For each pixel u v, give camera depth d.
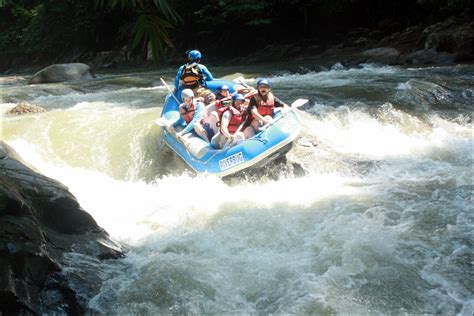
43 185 4.66
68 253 4.36
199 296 4.03
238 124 6.71
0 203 3.92
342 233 4.79
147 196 6.48
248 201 5.89
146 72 18.84
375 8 19.16
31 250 3.89
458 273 4.10
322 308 3.77
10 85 16.67
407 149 7.28
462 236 4.64
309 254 4.52
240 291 4.07
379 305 3.78
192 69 7.86
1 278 3.61
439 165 6.61
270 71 14.29
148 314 3.87
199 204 5.96
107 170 7.47
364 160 6.87
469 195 5.55
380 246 4.51
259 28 21.16
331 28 19.61
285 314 3.76
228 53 21.84
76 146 7.81
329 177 6.56
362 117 8.18
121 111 9.03
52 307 3.86
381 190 5.89
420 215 5.12
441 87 9.09
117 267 4.45
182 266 4.41
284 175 6.62
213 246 4.81
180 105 7.18
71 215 4.67
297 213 5.38
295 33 20.56
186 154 6.96
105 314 3.87
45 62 30.16
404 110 8.38
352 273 4.16
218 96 7.65
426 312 3.69
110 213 5.95
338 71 13.38
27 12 30.72
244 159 6.36
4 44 31.12
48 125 8.34
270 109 6.75
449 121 8.10
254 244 4.80
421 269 4.17
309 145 7.32
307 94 9.61
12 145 7.70
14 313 3.64
